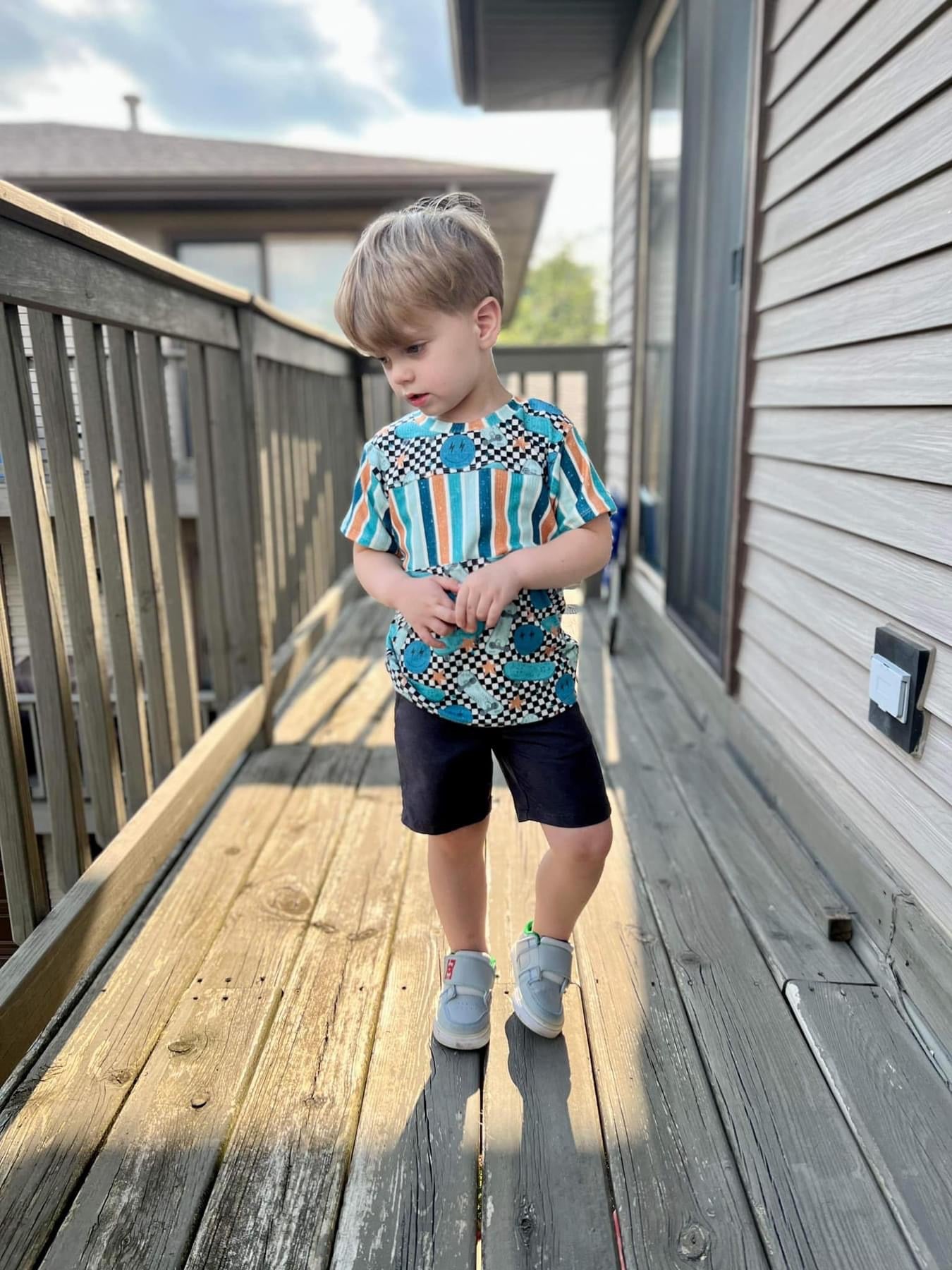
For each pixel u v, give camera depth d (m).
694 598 3.11
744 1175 1.17
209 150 8.66
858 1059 1.35
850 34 1.75
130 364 1.89
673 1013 1.47
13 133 9.48
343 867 1.95
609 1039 1.41
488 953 1.56
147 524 1.96
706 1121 1.25
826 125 1.86
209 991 1.53
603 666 3.46
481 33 4.49
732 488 2.53
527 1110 1.27
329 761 2.54
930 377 1.45
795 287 2.06
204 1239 1.08
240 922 1.74
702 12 3.00
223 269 7.78
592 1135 1.23
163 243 7.70
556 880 1.36
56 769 1.50
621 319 5.09
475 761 1.31
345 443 4.56
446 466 1.20
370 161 8.03
